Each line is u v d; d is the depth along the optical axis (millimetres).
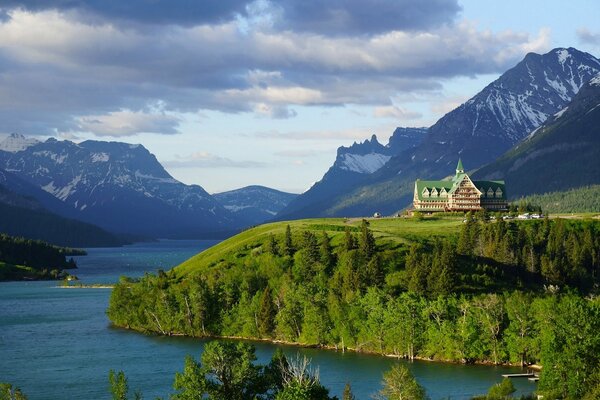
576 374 150875
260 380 124562
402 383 137750
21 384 182375
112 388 133375
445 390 168250
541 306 194250
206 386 119812
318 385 119250
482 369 191750
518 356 195500
